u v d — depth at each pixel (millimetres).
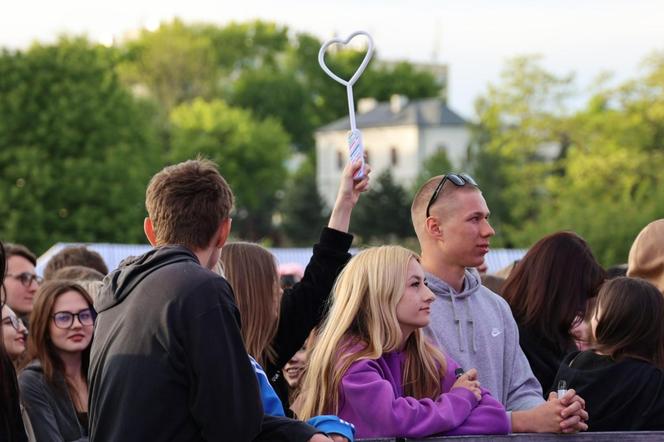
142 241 90500
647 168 87125
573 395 6887
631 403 7719
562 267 9180
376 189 111062
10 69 87875
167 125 138500
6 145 86625
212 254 6500
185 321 5949
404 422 6746
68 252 12453
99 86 91188
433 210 8109
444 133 161000
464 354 7961
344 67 175250
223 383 5891
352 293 7117
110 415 6070
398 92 178000
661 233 10023
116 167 88938
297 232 125562
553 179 91375
